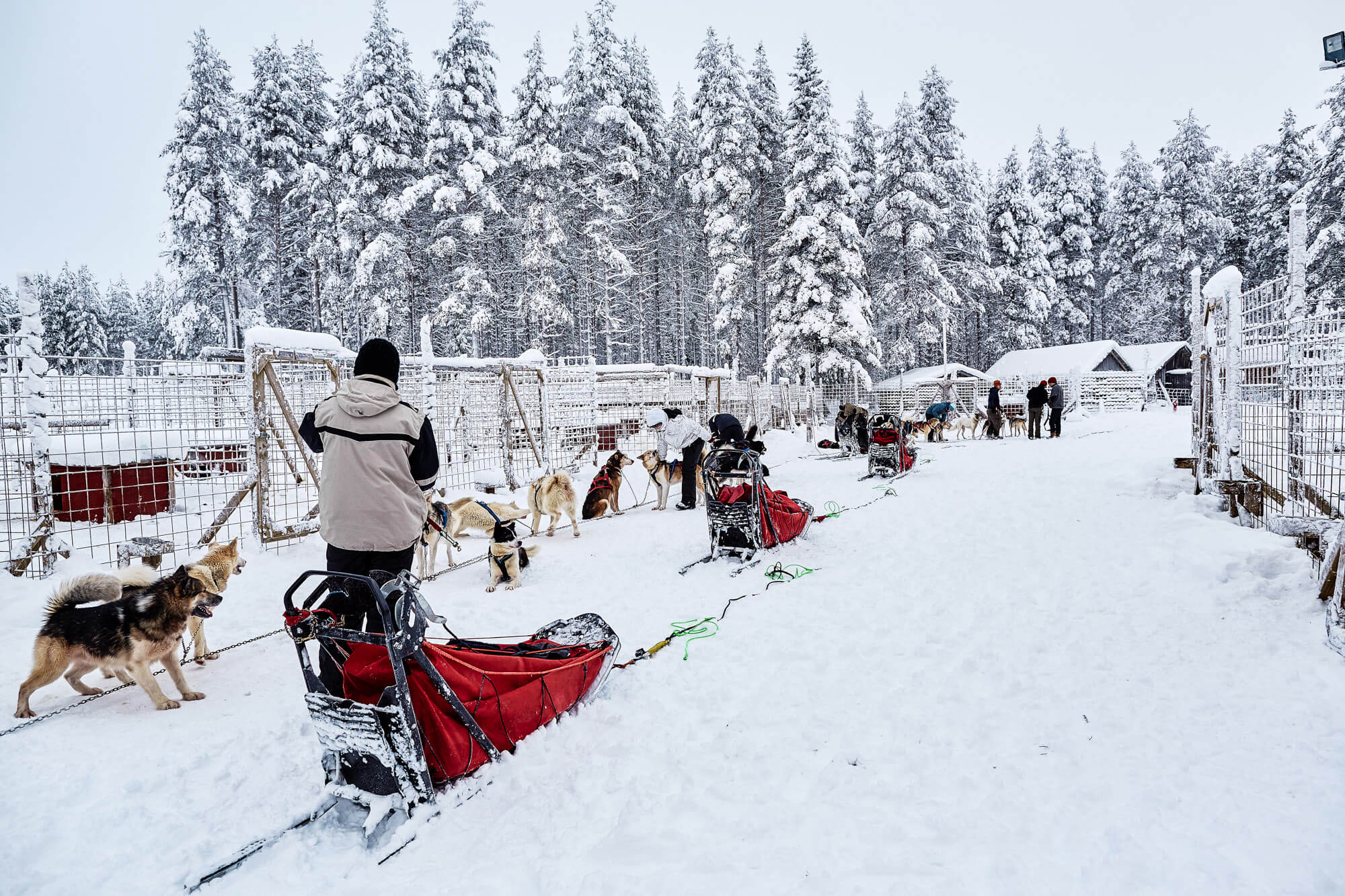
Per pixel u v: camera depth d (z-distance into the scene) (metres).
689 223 37.28
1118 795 2.56
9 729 3.50
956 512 8.64
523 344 32.03
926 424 20.80
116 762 3.16
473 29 30.64
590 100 32.72
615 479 9.54
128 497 8.88
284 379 10.39
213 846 2.59
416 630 2.81
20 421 6.55
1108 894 2.06
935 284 33.09
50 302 50.50
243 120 31.83
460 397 11.63
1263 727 2.95
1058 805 2.53
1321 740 2.80
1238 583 4.81
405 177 30.61
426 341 10.05
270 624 5.31
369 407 3.28
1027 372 34.41
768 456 16.92
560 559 7.13
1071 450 14.66
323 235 30.28
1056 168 45.56
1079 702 3.36
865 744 3.09
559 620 4.75
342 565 3.24
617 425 17.55
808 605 5.25
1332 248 27.61
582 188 31.92
